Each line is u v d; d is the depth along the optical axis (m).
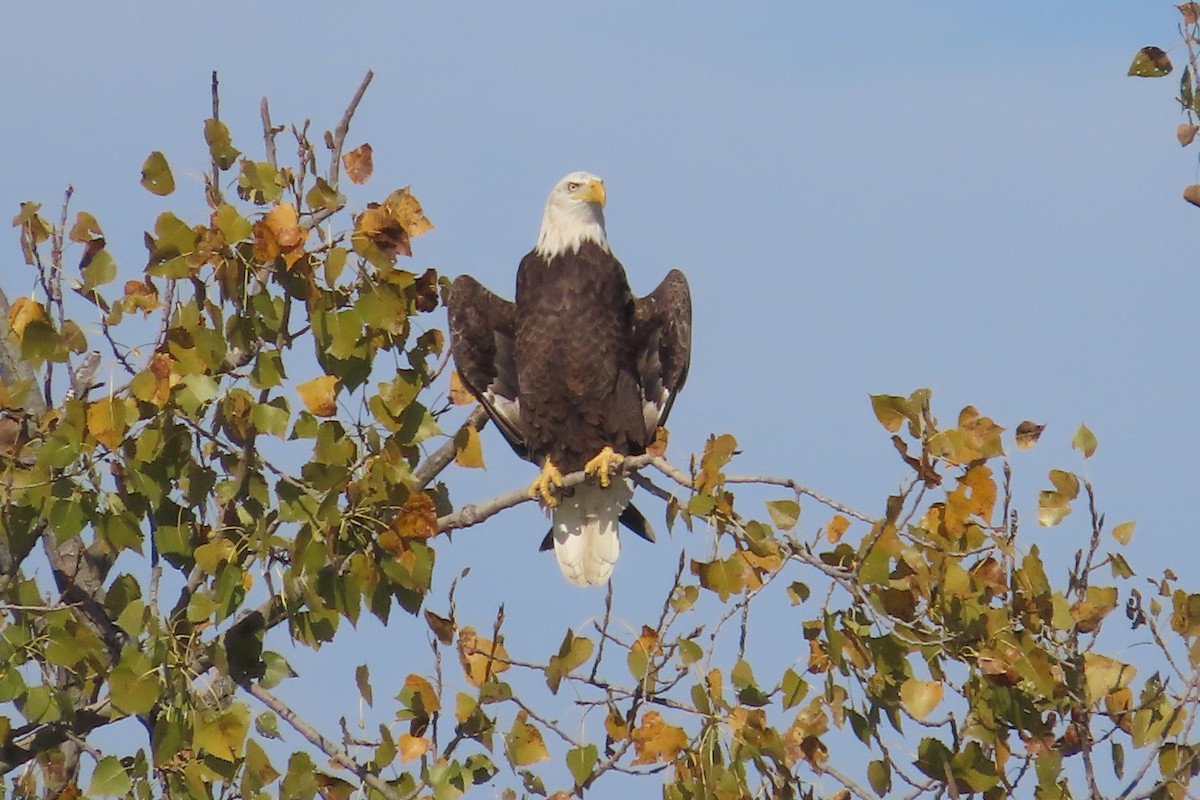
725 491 11.49
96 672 11.55
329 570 11.78
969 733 11.27
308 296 11.80
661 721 11.41
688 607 11.49
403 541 11.66
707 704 11.34
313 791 11.09
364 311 11.83
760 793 11.59
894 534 10.98
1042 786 11.11
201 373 11.76
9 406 11.85
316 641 11.71
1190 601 11.23
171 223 11.65
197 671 11.84
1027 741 11.20
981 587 10.95
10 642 11.68
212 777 11.17
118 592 11.88
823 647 11.46
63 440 11.50
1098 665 11.05
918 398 10.91
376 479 11.66
